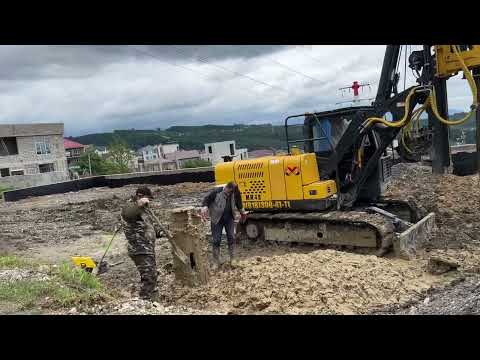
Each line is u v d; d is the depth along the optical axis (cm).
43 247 1174
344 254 749
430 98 900
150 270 615
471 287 620
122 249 1109
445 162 1230
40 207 1958
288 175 934
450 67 957
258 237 1009
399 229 895
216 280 687
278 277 636
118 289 719
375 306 562
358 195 980
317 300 575
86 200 2086
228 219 838
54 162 4875
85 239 1278
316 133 985
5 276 596
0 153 4550
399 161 1053
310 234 930
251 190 982
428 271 712
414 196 1252
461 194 1222
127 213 618
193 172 2592
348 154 970
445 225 1005
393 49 957
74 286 575
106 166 5653
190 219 679
